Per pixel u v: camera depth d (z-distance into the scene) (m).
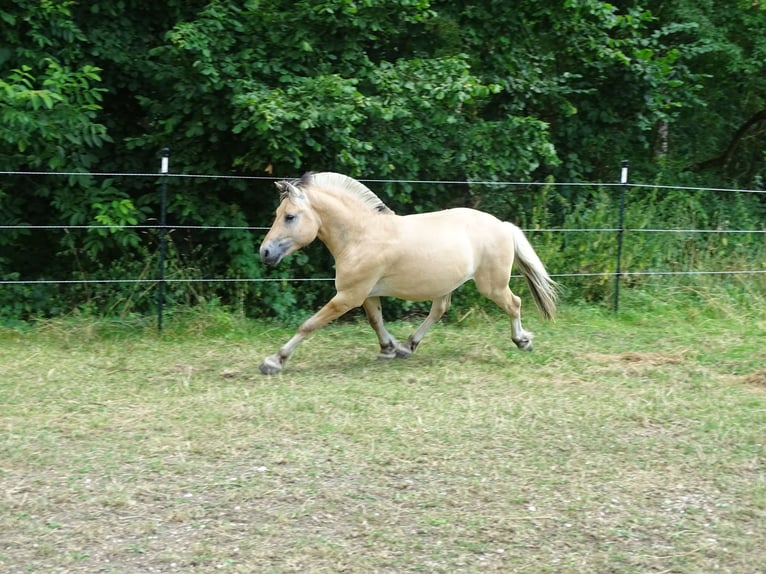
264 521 4.21
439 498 4.48
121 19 9.01
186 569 3.75
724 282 9.95
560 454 5.13
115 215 8.18
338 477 4.73
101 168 9.15
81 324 8.07
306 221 6.68
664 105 11.12
